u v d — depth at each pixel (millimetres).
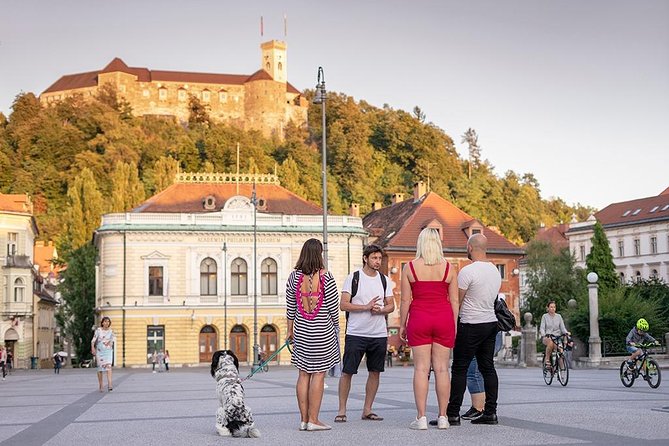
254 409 16812
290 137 198625
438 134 192875
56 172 166250
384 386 24266
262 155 170625
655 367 21922
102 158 166500
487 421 12609
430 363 12211
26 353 83438
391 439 11070
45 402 22094
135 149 172750
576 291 79000
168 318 71375
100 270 73312
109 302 71062
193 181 78062
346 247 75562
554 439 10766
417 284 12156
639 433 11195
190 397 22125
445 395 12078
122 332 70500
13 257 82312
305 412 12531
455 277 12227
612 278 78062
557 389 21328
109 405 19797
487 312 12508
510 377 29797
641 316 43062
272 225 74500
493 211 168000
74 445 11594
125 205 126250
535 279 84125
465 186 170875
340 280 75000
